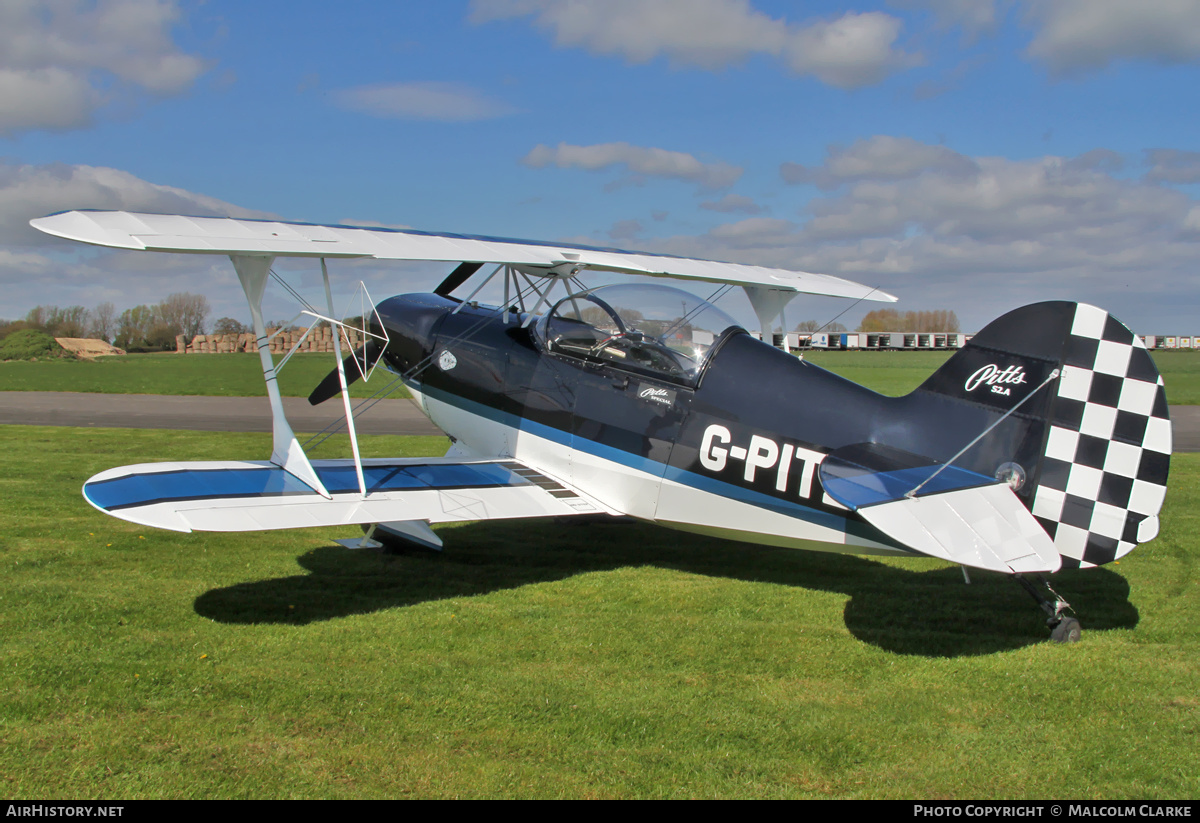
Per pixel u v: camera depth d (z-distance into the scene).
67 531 6.83
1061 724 3.49
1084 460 4.43
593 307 6.07
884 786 3.00
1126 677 3.98
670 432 5.57
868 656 4.25
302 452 5.36
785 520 5.18
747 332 5.63
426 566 6.07
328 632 4.52
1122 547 4.38
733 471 5.32
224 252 4.53
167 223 4.73
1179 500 8.97
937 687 3.86
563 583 5.65
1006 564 3.83
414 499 5.45
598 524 7.76
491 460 6.46
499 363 6.67
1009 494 4.38
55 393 23.27
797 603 5.20
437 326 7.32
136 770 3.02
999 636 4.60
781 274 8.08
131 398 21.62
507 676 3.93
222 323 75.56
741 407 5.31
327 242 5.12
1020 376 4.57
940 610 5.07
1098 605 5.21
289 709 3.53
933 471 4.60
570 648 4.32
